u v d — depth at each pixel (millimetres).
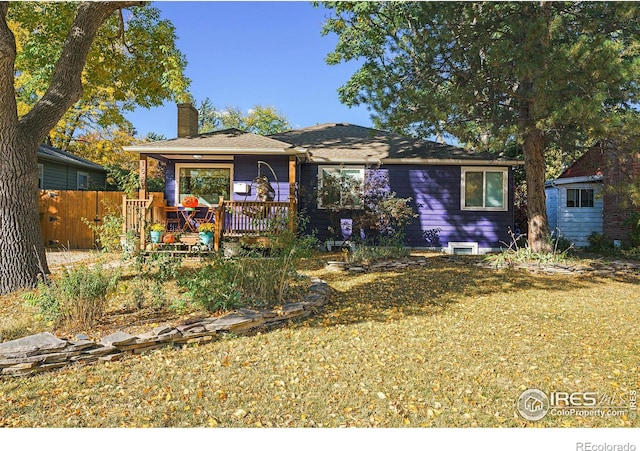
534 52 8977
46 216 14328
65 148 25266
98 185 22031
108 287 5305
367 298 7227
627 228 14133
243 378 3918
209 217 13008
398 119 10320
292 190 11500
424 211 13867
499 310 6609
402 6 14820
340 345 4836
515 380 4016
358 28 18844
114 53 13992
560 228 16562
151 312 5523
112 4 7719
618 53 8523
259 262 6297
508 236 13781
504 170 13789
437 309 6586
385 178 13328
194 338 4793
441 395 3689
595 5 9812
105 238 9750
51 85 7578
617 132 8727
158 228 10508
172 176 13258
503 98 10648
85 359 4137
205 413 3311
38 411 3277
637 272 9938
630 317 6293
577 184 16312
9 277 6863
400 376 4039
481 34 9883
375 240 13539
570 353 4738
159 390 3645
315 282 7621
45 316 4891
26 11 13070
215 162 13180
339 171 13906
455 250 13766
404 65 10742
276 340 4941
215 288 5625
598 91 8539
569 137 10875
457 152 14391
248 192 12883
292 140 16016
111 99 22844
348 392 3693
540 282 8938
